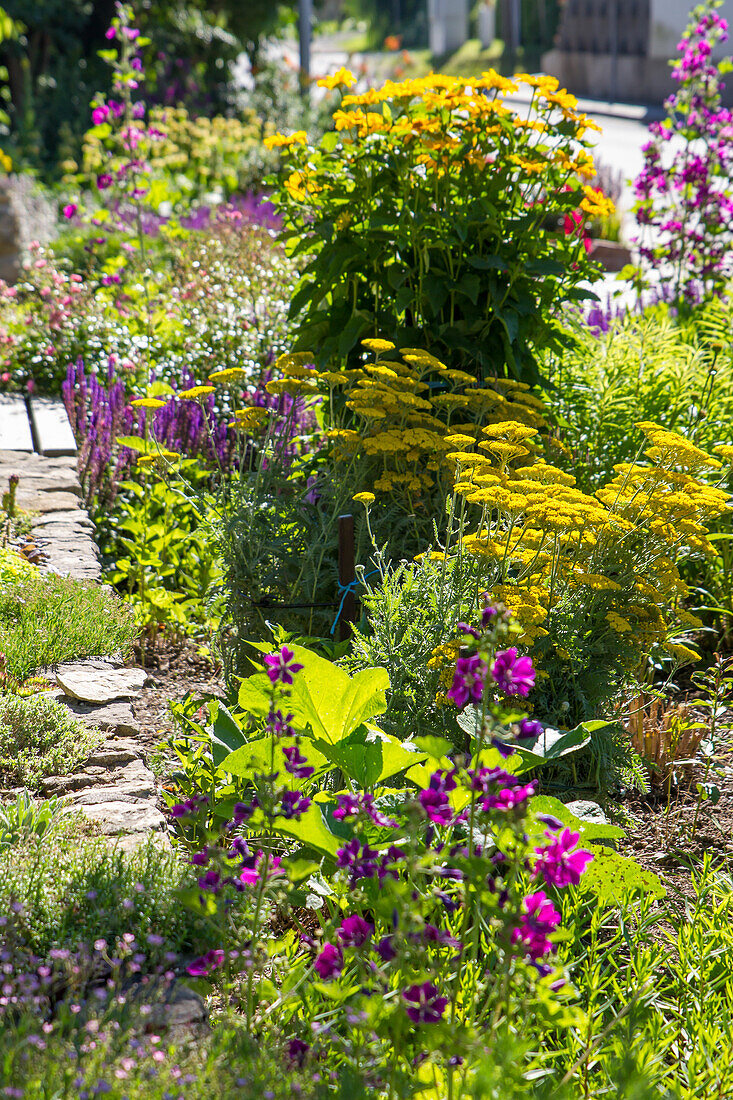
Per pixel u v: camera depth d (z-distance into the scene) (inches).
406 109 205.9
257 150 618.2
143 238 431.5
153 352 313.6
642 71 1325.0
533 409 197.8
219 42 917.2
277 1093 76.1
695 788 157.3
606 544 156.2
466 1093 80.5
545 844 89.4
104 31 912.3
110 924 93.7
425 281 210.2
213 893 94.7
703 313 294.8
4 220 420.8
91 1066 73.3
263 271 369.4
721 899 128.6
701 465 166.4
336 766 126.5
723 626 201.9
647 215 338.6
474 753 113.3
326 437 231.3
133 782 128.4
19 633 159.9
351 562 160.7
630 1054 91.4
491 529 157.8
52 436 276.4
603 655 149.9
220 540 171.6
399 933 79.9
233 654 172.1
